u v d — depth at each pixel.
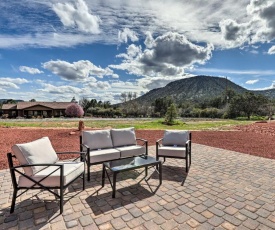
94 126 17.55
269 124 19.78
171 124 20.59
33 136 10.06
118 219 2.59
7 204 3.01
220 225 2.47
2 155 6.04
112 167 3.38
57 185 2.82
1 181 3.90
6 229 2.40
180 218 2.61
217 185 3.72
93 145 4.65
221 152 6.48
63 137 9.75
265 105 38.88
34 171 2.90
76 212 2.77
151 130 13.62
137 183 3.81
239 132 12.59
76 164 3.41
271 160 5.50
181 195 3.29
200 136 10.57
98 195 3.30
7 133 11.05
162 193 3.37
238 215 2.69
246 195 3.30
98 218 2.62
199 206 2.93
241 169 4.69
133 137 5.39
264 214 2.72
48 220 2.58
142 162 3.68
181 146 5.08
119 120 29.47
